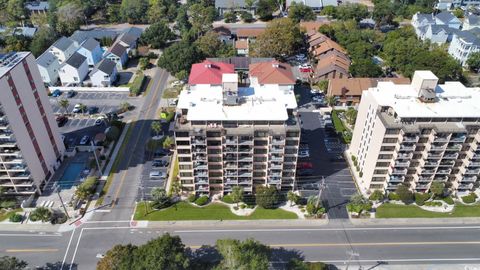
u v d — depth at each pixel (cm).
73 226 9744
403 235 9625
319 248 9275
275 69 14900
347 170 11712
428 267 8869
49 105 11056
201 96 10288
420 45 17638
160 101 15288
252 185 10606
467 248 9338
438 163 10062
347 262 8919
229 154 9794
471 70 17850
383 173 10500
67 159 12044
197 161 9912
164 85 16538
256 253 8112
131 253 8012
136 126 13650
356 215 10112
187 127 9481
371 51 17838
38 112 10456
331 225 9888
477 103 10106
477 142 9588
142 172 11544
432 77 10131
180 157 9856
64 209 9931
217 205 10419
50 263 8812
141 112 14500
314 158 12175
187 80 16412
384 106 9944
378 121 9938
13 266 7925
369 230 9756
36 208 9906
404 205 10456
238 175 10256
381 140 9812
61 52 17512
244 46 19100
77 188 10481
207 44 17675
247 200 10569
